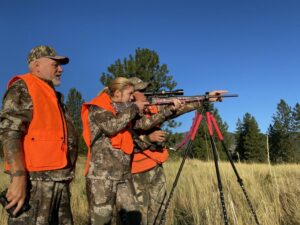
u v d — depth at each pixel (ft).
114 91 13.80
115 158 13.09
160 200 16.35
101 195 12.90
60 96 11.13
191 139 14.17
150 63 64.28
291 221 17.87
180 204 22.02
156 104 15.33
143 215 16.08
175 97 15.33
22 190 9.05
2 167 37.35
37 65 10.60
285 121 131.95
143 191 16.25
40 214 9.50
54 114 9.97
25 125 9.48
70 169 10.38
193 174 28.96
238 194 21.35
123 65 64.95
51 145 9.71
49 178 9.67
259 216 17.15
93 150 13.19
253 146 110.22
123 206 13.23
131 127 15.52
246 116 116.67
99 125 12.87
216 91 14.85
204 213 18.74
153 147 16.21
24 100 9.55
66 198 10.30
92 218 12.95
